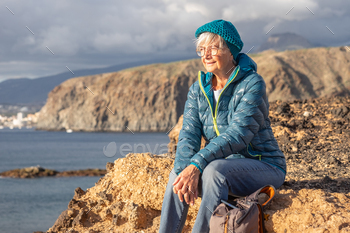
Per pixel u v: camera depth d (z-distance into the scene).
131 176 3.67
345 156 4.37
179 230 2.38
